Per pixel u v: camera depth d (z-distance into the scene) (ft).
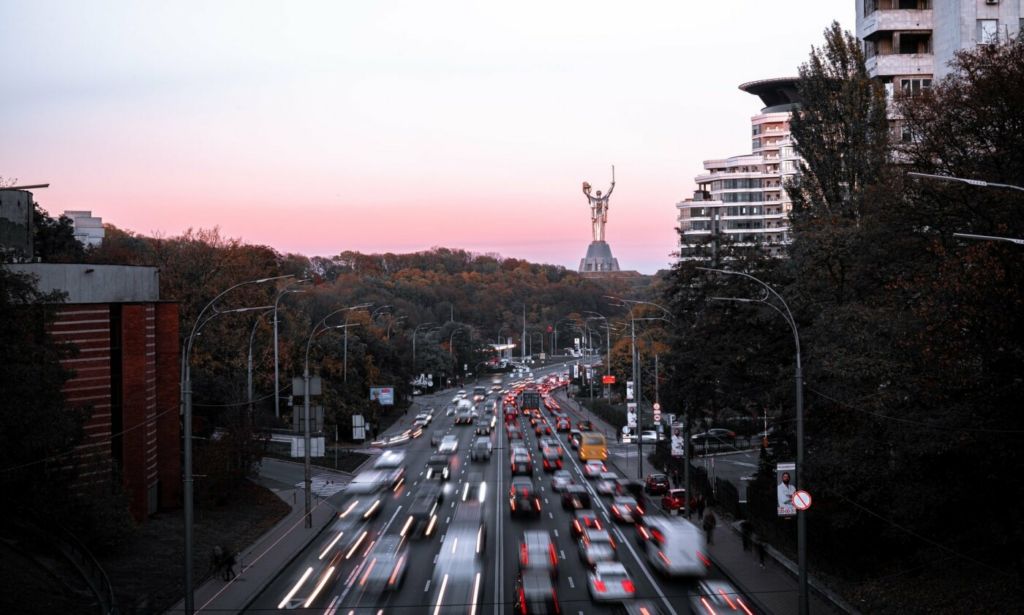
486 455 278.87
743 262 183.83
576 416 449.06
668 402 189.47
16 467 119.44
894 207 132.05
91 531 138.82
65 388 160.86
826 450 126.21
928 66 233.35
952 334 102.47
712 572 141.38
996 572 113.70
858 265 140.26
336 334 361.92
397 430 378.73
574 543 160.45
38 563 123.65
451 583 130.11
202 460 193.26
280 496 217.56
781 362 174.29
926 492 109.70
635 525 180.34
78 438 134.62
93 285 165.58
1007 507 107.96
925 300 109.09
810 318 154.30
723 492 202.08
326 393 321.93
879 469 120.57
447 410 471.21
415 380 580.30
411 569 139.85
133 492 170.40
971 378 100.94
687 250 286.46
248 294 314.35
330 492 224.74
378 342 430.20
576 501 197.36
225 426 225.76
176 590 127.13
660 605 118.11
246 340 315.37
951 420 101.71
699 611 114.52
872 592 121.49
